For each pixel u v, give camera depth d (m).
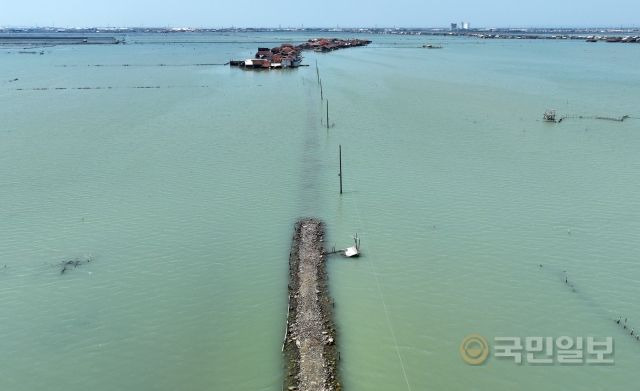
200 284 24.19
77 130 53.50
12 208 32.69
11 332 20.86
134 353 19.67
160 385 18.11
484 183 36.12
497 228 29.12
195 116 60.84
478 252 26.55
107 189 36.03
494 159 41.66
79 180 37.88
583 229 28.80
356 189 35.56
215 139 49.69
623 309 21.81
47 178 38.28
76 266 25.75
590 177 37.03
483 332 20.53
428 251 26.77
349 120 57.44
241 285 24.05
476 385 17.94
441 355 19.27
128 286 24.06
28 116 60.88
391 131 51.84
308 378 17.77
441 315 21.55
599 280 23.88
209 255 26.80
